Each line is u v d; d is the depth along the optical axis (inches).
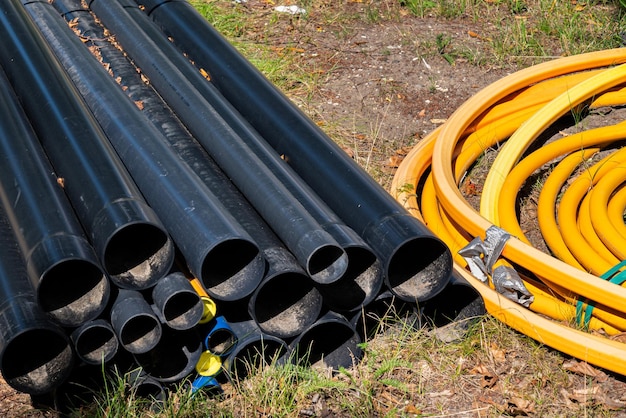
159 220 90.6
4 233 95.0
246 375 95.2
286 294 95.4
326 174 101.2
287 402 92.9
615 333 99.0
